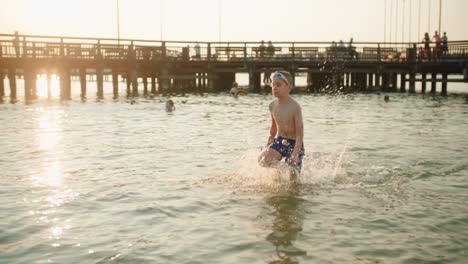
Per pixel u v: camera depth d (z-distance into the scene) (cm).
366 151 749
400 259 314
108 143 823
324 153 729
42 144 806
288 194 480
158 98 2239
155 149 760
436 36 2988
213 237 354
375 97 2430
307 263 306
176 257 315
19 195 469
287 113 543
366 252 325
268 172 550
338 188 507
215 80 3131
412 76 2878
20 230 367
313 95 2578
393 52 2945
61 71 2477
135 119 1257
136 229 371
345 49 2888
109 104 1814
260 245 338
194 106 1739
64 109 1559
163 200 454
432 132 1005
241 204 442
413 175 573
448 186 519
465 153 730
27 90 2358
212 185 516
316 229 372
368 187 513
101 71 2511
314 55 2906
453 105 1855
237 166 621
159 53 2783
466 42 2708
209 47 2903
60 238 351
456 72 2898
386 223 388
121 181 533
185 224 383
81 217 400
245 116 1355
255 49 2914
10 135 918
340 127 1102
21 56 2339
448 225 384
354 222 391
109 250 327
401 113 1495
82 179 542
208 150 751
